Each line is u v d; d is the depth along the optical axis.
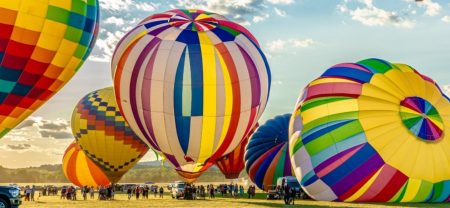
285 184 26.59
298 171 23.97
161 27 24.22
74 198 37.81
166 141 23.78
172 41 23.36
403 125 22.81
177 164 25.00
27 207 24.97
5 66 19.06
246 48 24.11
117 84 24.30
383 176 22.16
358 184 22.38
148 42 23.62
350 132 22.77
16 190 17.22
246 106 23.72
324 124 23.42
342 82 24.30
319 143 23.11
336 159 22.67
